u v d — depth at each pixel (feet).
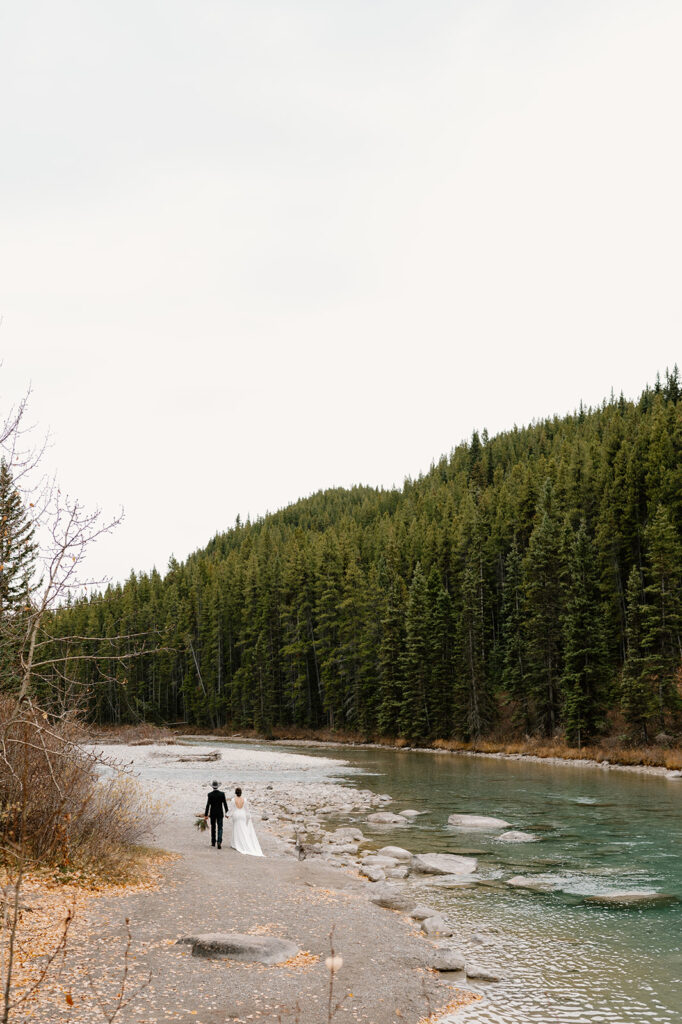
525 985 35.47
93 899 42.39
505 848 70.49
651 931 44.45
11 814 43.70
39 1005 27.32
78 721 49.88
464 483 446.60
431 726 239.30
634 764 159.53
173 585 416.05
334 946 38.65
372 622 277.44
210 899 45.55
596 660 192.85
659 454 240.94
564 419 553.23
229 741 289.33
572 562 211.61
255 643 339.77
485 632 262.88
